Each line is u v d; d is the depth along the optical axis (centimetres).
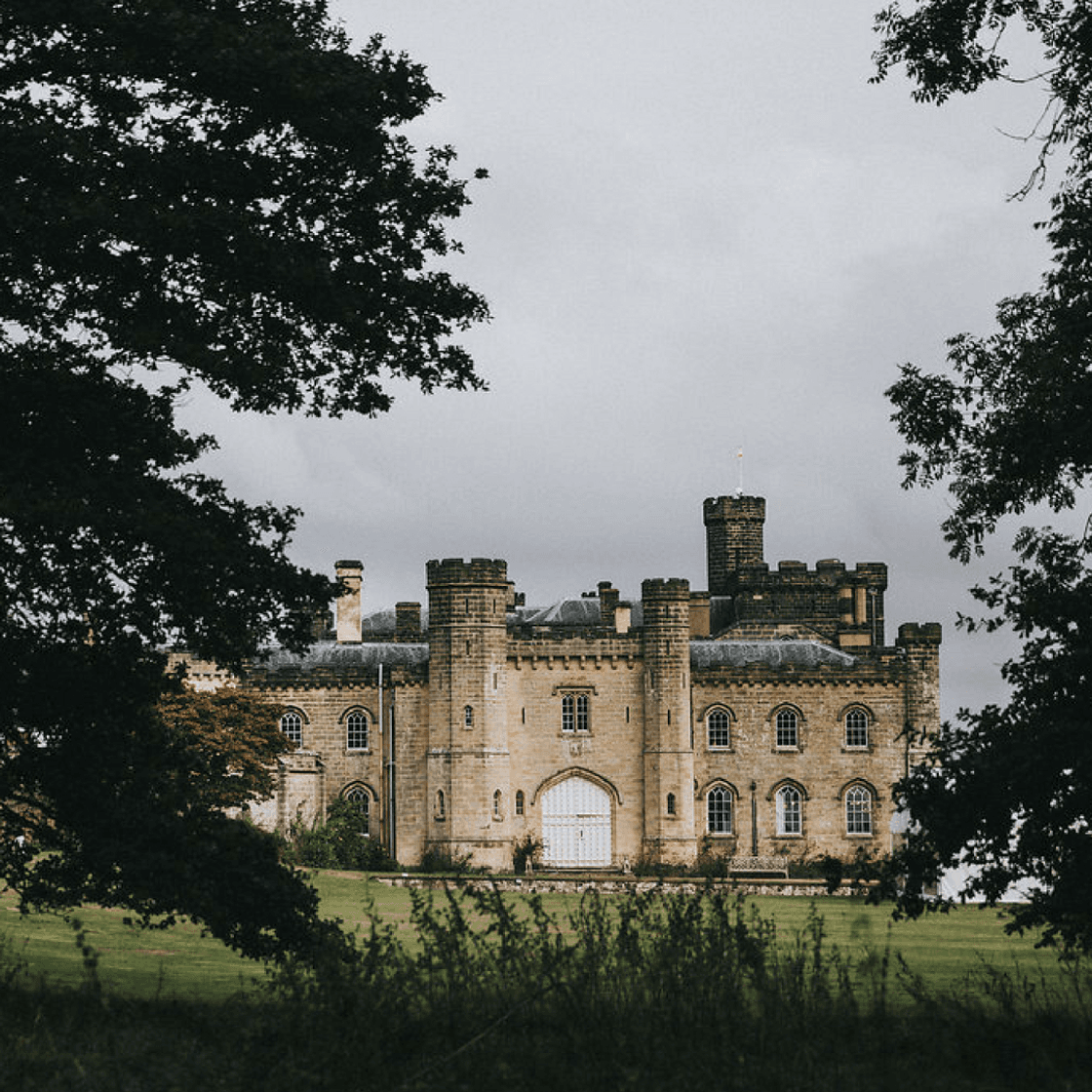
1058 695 2394
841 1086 1672
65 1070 1748
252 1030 1847
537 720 10344
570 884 8800
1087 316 2420
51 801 2648
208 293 2498
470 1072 1709
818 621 11656
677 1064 1722
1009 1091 1711
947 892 6744
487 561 10256
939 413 2698
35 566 2523
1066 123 2502
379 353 2542
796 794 10406
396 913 6406
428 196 2561
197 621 2569
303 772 10025
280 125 2497
